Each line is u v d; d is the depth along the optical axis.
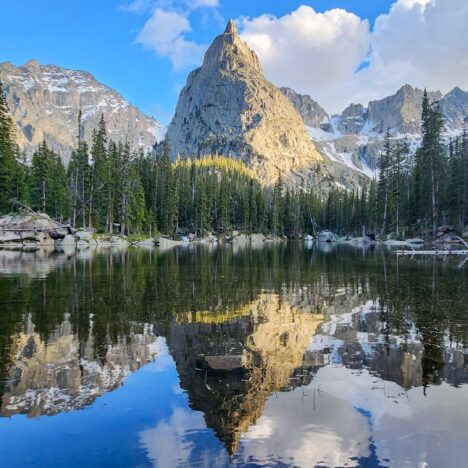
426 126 59.16
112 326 11.27
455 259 35.50
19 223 52.84
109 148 74.69
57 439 5.25
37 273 23.80
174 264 31.98
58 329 10.88
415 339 9.95
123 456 4.83
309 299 15.91
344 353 8.88
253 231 118.94
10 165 55.78
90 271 25.30
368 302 15.12
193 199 98.00
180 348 9.23
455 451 4.94
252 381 7.24
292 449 4.98
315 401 6.39
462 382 7.21
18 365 8.05
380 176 76.88
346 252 51.41
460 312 13.16
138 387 6.95
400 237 70.12
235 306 14.39
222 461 4.71
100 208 68.69
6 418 5.83
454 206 57.69
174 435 5.33
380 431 5.45
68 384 7.08
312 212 140.50
